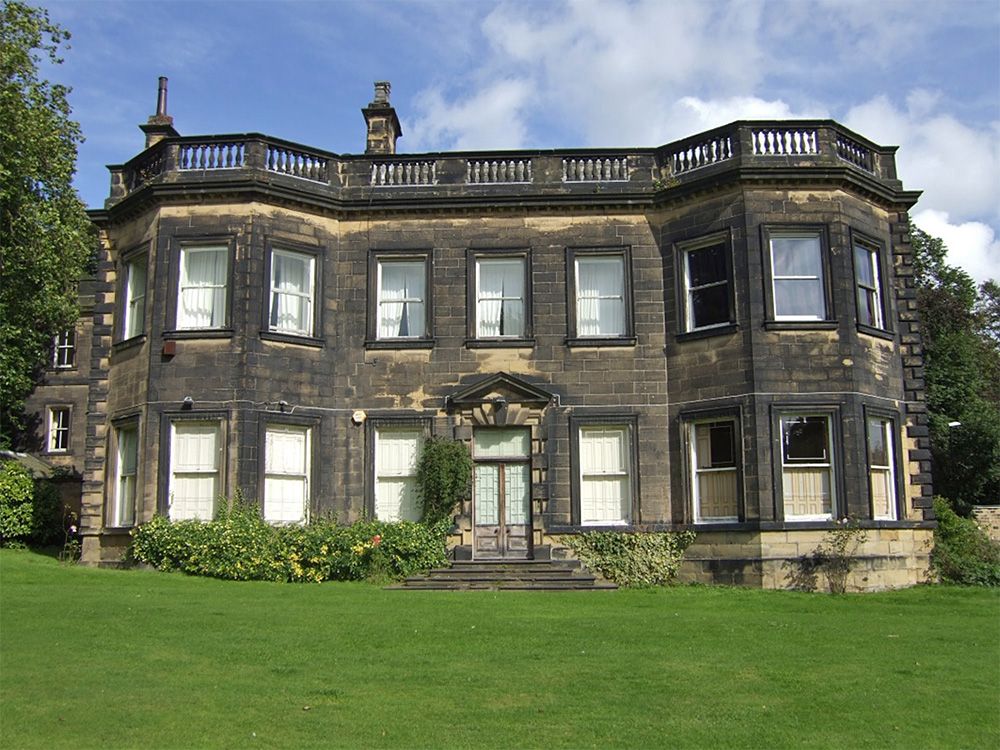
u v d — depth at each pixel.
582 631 14.58
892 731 9.62
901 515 22.84
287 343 23.25
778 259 22.86
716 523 22.27
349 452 23.66
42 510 28.28
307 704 10.25
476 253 24.39
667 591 20.75
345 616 15.41
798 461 22.02
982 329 43.81
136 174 25.03
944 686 11.39
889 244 24.47
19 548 27.41
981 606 18.73
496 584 20.92
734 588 21.20
